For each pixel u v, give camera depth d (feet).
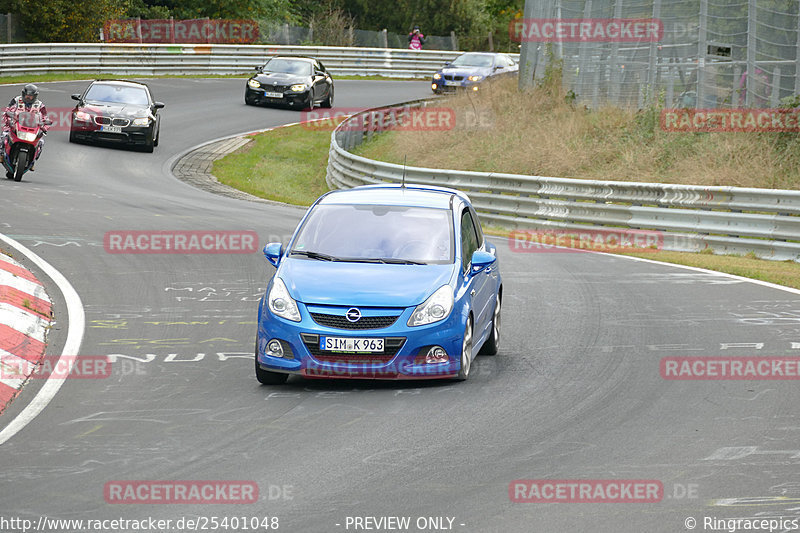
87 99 335.47
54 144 326.65
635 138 311.68
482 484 72.74
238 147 367.86
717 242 214.90
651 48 326.03
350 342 98.22
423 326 99.19
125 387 100.32
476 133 358.84
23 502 68.39
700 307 144.77
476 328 108.37
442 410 92.84
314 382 104.47
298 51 575.38
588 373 107.14
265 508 67.62
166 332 124.67
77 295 142.31
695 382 103.04
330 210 114.42
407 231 110.52
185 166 324.80
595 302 148.56
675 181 280.92
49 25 534.37
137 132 327.67
